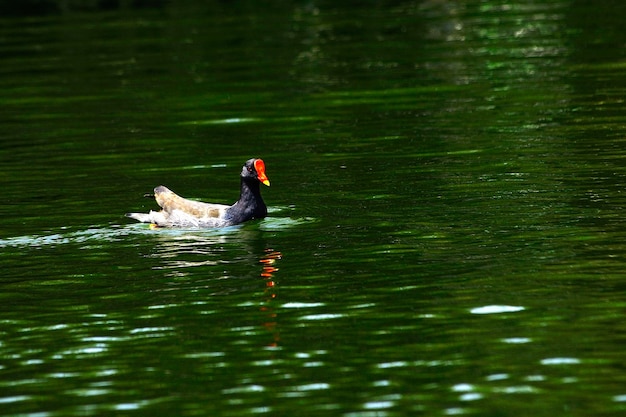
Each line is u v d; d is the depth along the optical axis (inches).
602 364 462.9
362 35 1537.9
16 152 978.1
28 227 722.8
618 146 876.0
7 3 1988.2
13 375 480.1
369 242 656.4
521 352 479.8
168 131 1045.8
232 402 443.2
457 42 1446.9
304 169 866.1
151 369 480.4
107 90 1255.5
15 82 1323.8
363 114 1075.9
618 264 589.3
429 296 556.1
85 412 439.5
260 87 1236.5
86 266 633.6
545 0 1768.0
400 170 843.4
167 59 1423.5
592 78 1170.6
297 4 1865.2
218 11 1822.1
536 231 658.8
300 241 667.4
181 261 636.1
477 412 423.8
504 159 856.9
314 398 443.2
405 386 451.2
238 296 569.6
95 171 892.6
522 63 1282.0
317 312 542.0
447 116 1041.5
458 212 712.4
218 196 799.7
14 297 583.8
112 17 1803.6
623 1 1679.4
